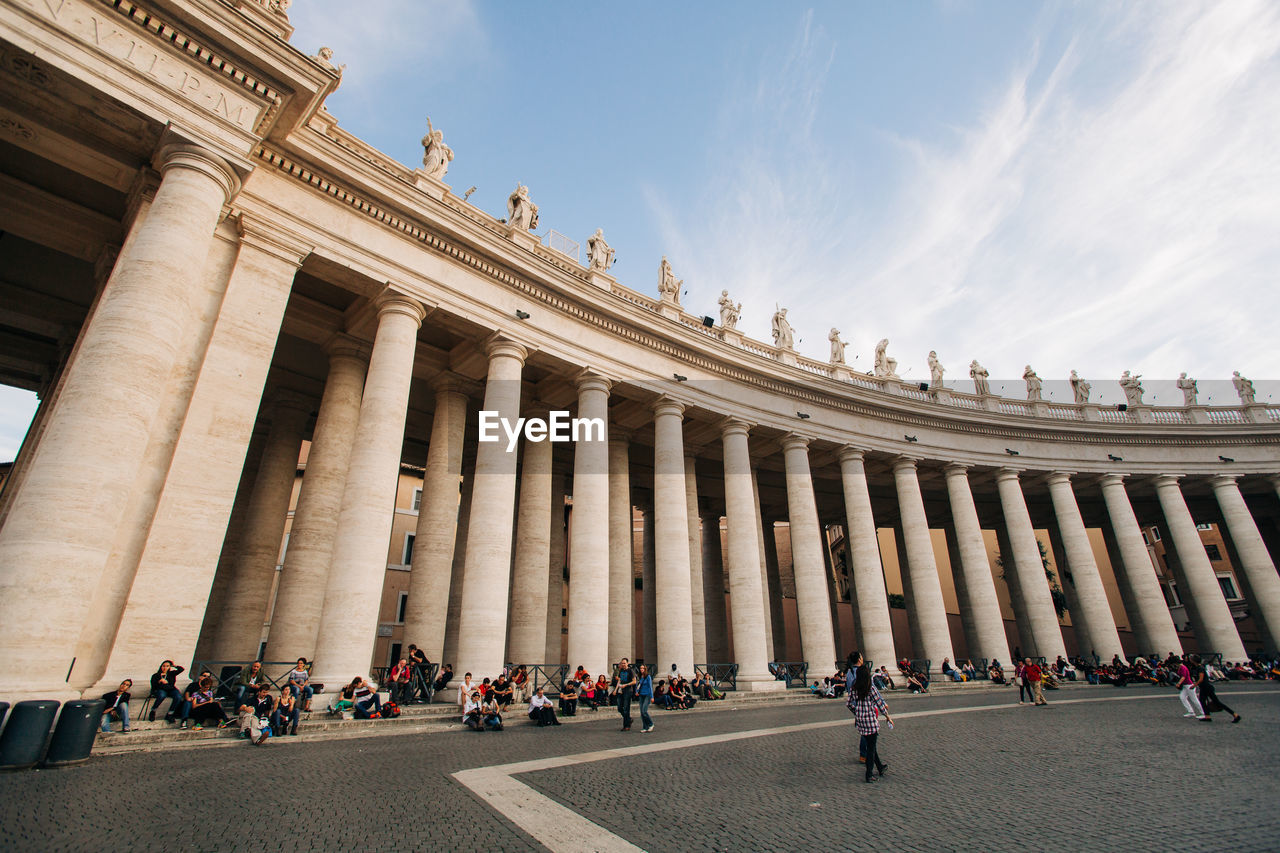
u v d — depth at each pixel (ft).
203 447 41.81
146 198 42.11
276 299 47.88
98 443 32.01
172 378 42.06
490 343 63.21
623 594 79.46
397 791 23.04
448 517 66.39
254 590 61.31
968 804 22.41
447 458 68.64
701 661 86.02
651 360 76.84
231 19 40.57
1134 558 106.93
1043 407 119.44
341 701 41.68
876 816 20.76
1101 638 99.35
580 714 53.31
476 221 60.13
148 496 39.40
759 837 18.37
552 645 81.10
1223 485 115.75
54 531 29.89
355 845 16.92
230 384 43.93
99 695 34.09
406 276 56.65
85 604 30.48
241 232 47.60
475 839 17.62
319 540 56.75
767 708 61.21
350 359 63.46
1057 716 51.42
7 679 27.14
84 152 41.37
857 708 27.43
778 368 87.30
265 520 64.18
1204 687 47.21
